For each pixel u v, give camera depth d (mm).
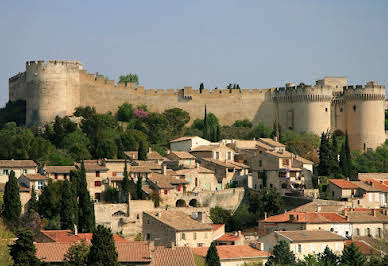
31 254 172250
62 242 192250
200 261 186875
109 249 172000
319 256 198375
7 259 181125
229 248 199375
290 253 193375
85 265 174375
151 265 178000
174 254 182875
